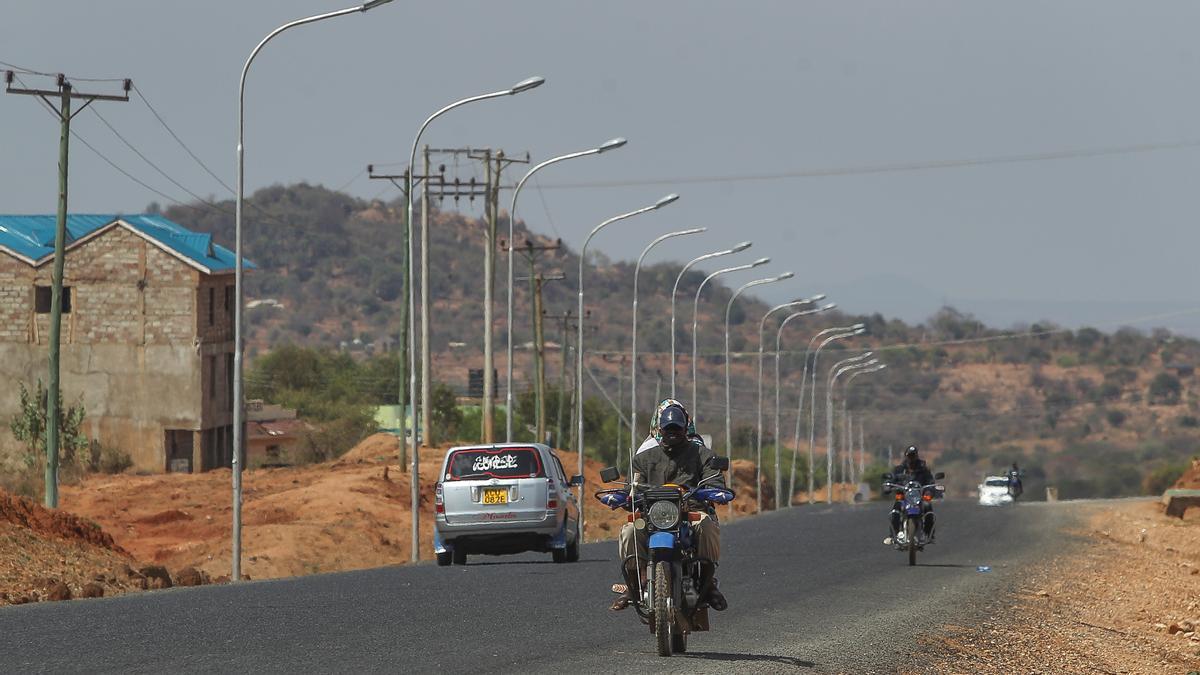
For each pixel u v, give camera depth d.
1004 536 129.25
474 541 94.12
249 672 37.25
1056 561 97.88
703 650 44.16
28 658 39.66
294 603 57.59
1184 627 64.44
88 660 39.31
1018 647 51.25
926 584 73.88
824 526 154.50
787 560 93.00
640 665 40.06
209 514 149.62
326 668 38.22
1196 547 121.50
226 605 56.44
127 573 85.12
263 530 133.75
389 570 86.00
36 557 83.25
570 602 58.84
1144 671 49.34
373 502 158.00
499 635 46.59
